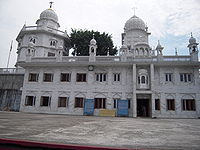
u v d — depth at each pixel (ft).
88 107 82.38
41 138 18.93
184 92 79.30
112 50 129.90
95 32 127.65
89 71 86.94
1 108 92.38
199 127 36.91
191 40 82.53
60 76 89.25
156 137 22.89
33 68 92.58
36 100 88.33
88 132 25.54
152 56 84.84
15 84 94.94
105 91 83.76
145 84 81.15
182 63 79.66
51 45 116.37
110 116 78.18
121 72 85.10
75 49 127.75
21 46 112.47
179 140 20.90
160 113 78.07
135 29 119.34
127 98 81.66
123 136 23.04
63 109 85.05
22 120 41.39
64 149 15.53
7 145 16.60
